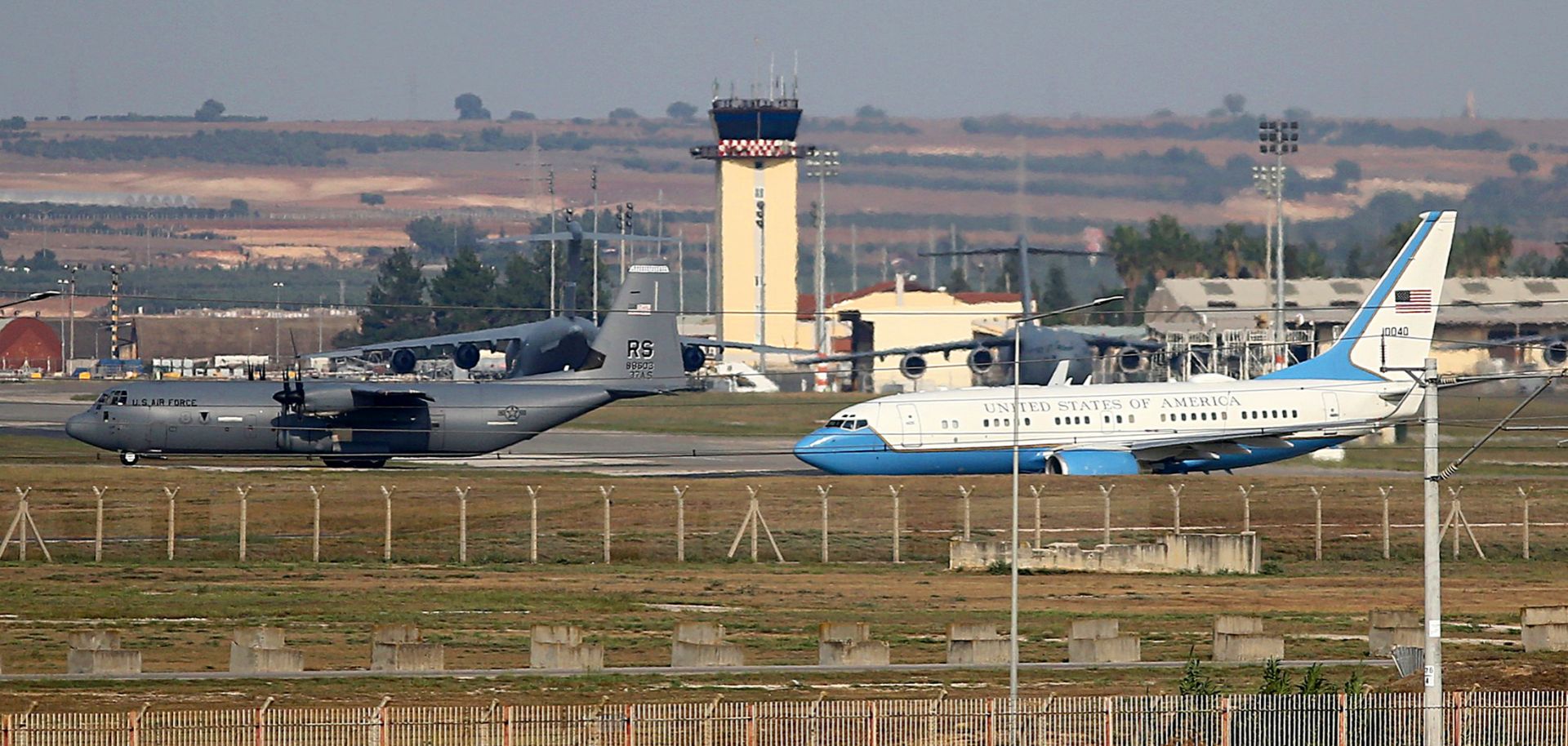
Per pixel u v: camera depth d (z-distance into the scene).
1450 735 156.75
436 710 163.25
